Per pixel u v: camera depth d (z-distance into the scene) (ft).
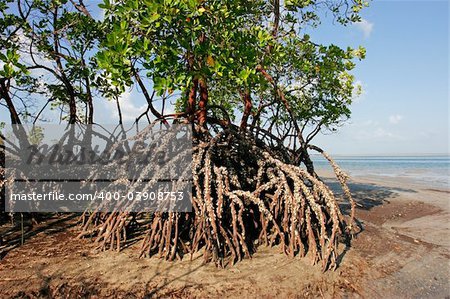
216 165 21.58
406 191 52.31
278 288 15.24
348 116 35.35
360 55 27.02
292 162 25.61
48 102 31.81
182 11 15.61
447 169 142.61
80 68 28.32
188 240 20.42
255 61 18.83
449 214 33.53
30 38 25.48
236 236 18.42
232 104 34.14
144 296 14.43
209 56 16.62
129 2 15.15
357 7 27.91
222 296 14.51
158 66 16.47
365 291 15.60
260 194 21.67
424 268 18.20
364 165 208.03
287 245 20.10
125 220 19.86
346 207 35.60
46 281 15.48
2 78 22.41
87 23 26.99
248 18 26.05
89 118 31.30
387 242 21.99
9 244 20.25
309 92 33.71
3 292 14.58
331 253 18.02
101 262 17.60
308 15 28.02
